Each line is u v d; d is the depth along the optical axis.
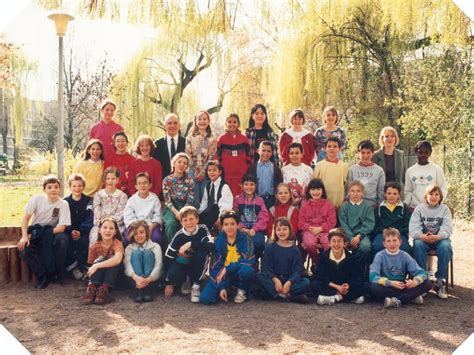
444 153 11.91
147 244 5.29
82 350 3.73
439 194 5.45
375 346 3.82
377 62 13.77
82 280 5.89
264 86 15.38
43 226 5.73
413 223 5.48
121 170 6.29
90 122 21.53
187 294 5.34
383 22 12.32
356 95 14.07
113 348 3.77
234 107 20.73
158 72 17.77
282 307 4.88
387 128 6.12
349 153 14.41
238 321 4.42
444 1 10.97
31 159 19.55
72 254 5.89
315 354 3.65
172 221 5.65
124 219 5.66
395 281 4.92
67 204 5.81
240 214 5.73
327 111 6.69
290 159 6.29
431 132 11.94
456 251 7.95
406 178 6.03
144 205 5.74
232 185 6.32
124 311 4.71
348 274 5.11
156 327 4.25
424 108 11.81
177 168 5.80
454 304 5.02
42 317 4.51
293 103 13.23
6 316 4.54
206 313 4.66
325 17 13.05
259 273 5.16
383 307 4.89
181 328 4.22
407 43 12.73
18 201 13.87
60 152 7.80
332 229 5.29
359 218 5.64
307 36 13.10
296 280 5.05
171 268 5.26
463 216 11.14
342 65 13.65
